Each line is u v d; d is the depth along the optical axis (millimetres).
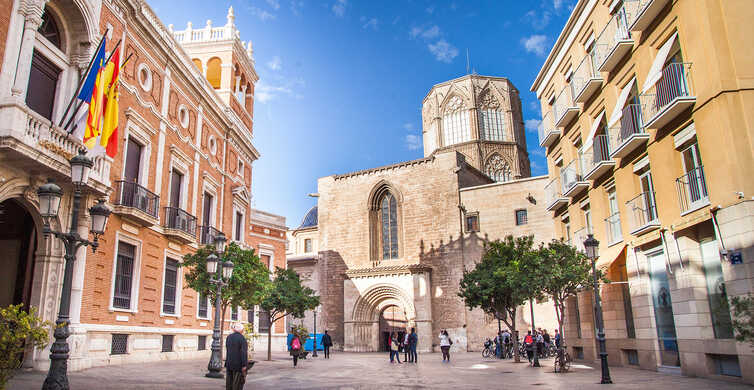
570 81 25844
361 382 15539
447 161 44156
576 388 13117
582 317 24250
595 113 22578
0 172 13758
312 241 57938
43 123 14203
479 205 41781
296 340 23188
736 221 13211
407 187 45781
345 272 44906
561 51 26250
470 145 58938
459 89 61781
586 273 18844
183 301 24141
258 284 19250
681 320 15688
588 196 23531
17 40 14156
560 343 18828
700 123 14680
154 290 21453
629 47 18891
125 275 19656
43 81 16203
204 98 27031
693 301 15047
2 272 16172
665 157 16578
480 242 40906
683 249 15562
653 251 17688
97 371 15703
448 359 28203
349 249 47438
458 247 41656
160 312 21859
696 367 14961
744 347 12953
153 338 21094
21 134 13391
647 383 13781
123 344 19141
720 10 14414
